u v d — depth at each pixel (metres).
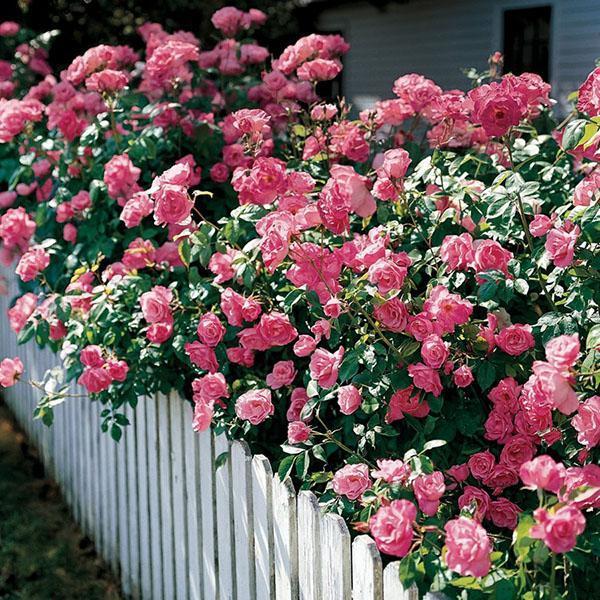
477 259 2.52
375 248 2.48
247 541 2.85
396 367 2.57
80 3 9.23
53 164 4.38
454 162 3.07
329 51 4.12
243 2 10.18
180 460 3.42
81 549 4.67
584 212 2.46
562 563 2.20
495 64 4.25
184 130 4.03
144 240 3.67
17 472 5.75
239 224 3.25
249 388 3.04
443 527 2.23
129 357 3.33
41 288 4.20
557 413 2.37
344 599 2.29
